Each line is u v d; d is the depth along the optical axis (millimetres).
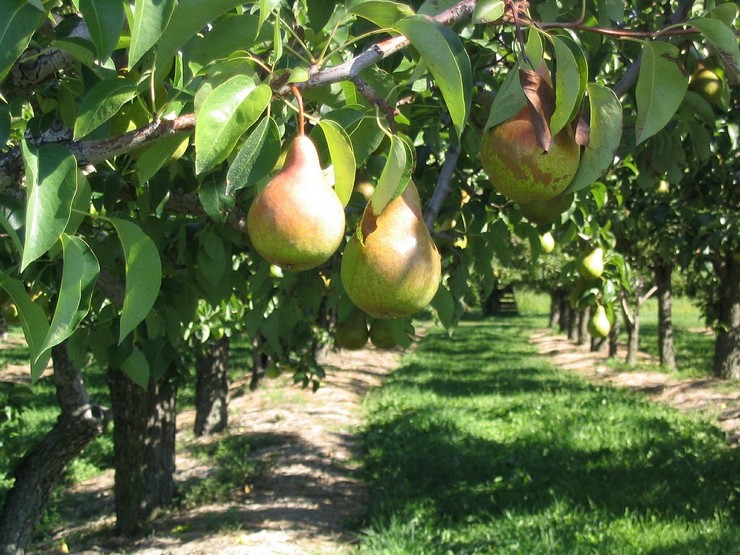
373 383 18734
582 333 28109
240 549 6898
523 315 51594
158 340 3264
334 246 1380
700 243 7410
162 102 1611
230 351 26000
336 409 14555
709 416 12766
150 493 8219
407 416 13102
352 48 2479
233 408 14797
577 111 1609
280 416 13531
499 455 10008
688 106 2723
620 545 6438
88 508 9305
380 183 1358
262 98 1282
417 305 1547
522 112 1631
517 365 22516
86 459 11539
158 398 8312
